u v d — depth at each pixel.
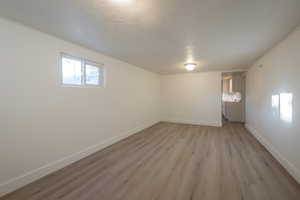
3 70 1.72
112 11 1.57
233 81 6.29
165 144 3.46
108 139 3.36
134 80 4.40
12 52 1.78
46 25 1.90
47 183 1.95
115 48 2.81
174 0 1.38
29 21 1.80
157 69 5.04
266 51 3.01
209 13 1.61
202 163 2.50
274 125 2.74
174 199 1.65
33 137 1.99
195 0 1.38
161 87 6.33
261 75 3.48
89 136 2.87
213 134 4.32
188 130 4.80
